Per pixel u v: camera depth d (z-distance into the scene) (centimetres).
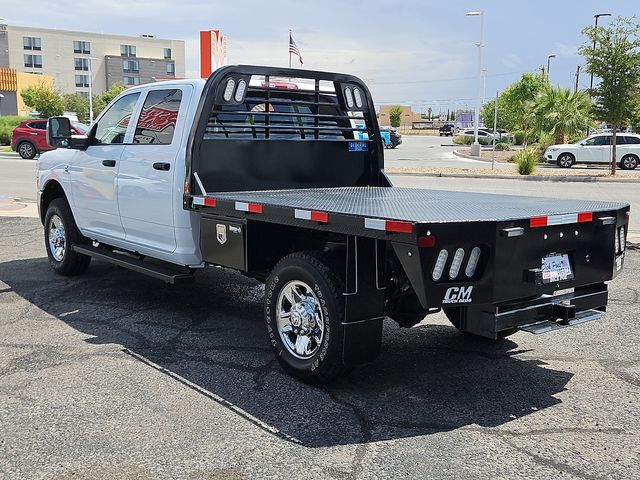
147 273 611
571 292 475
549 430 397
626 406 434
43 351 529
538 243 421
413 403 436
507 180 2292
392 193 594
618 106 2330
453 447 374
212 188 571
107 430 392
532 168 2395
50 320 616
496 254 398
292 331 477
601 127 4428
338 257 450
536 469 349
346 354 435
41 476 340
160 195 589
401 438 385
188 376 479
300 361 464
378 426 400
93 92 11281
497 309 416
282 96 639
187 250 575
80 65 11144
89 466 350
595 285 489
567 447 375
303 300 466
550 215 426
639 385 471
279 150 611
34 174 2069
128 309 656
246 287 754
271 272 488
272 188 610
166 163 580
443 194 594
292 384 466
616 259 491
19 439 380
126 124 657
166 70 11800
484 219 395
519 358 529
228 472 345
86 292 718
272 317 485
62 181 750
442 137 8031
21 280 766
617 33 2297
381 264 439
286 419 409
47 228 799
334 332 434
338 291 433
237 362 510
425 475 342
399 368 503
